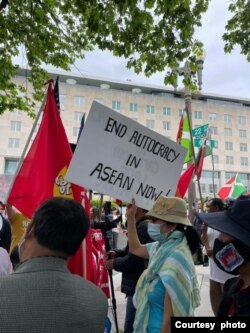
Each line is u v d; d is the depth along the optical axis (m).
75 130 51.59
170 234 2.34
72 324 1.20
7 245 3.08
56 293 1.21
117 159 2.62
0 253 2.27
